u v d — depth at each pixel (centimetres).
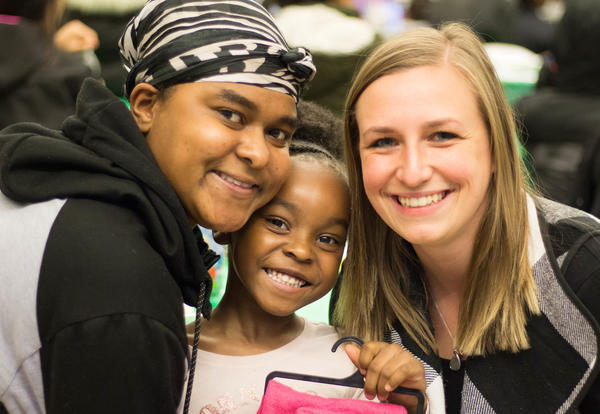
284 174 126
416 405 127
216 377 137
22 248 103
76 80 205
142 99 121
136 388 99
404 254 144
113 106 112
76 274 99
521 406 129
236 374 138
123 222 104
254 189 123
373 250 144
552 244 131
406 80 123
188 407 121
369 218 143
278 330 146
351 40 235
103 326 97
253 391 136
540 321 128
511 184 130
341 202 141
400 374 120
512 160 131
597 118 230
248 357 140
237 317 145
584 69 237
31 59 197
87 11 255
